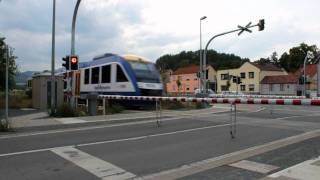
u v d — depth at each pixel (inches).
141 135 499.8
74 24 796.6
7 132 537.3
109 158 351.6
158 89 1008.9
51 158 351.6
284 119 740.0
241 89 3875.5
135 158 351.6
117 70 1012.5
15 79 1865.2
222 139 466.3
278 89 3563.0
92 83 1124.5
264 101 457.1
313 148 387.2
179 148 403.2
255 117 788.6
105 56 1083.9
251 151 379.6
